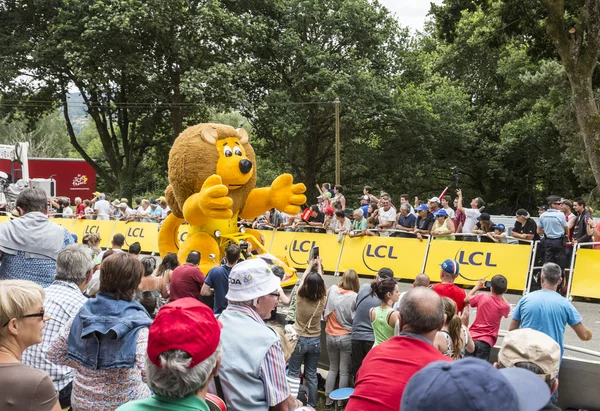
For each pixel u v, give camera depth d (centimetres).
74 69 2848
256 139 3656
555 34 1593
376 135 3741
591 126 1587
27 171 2256
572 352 793
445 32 1922
